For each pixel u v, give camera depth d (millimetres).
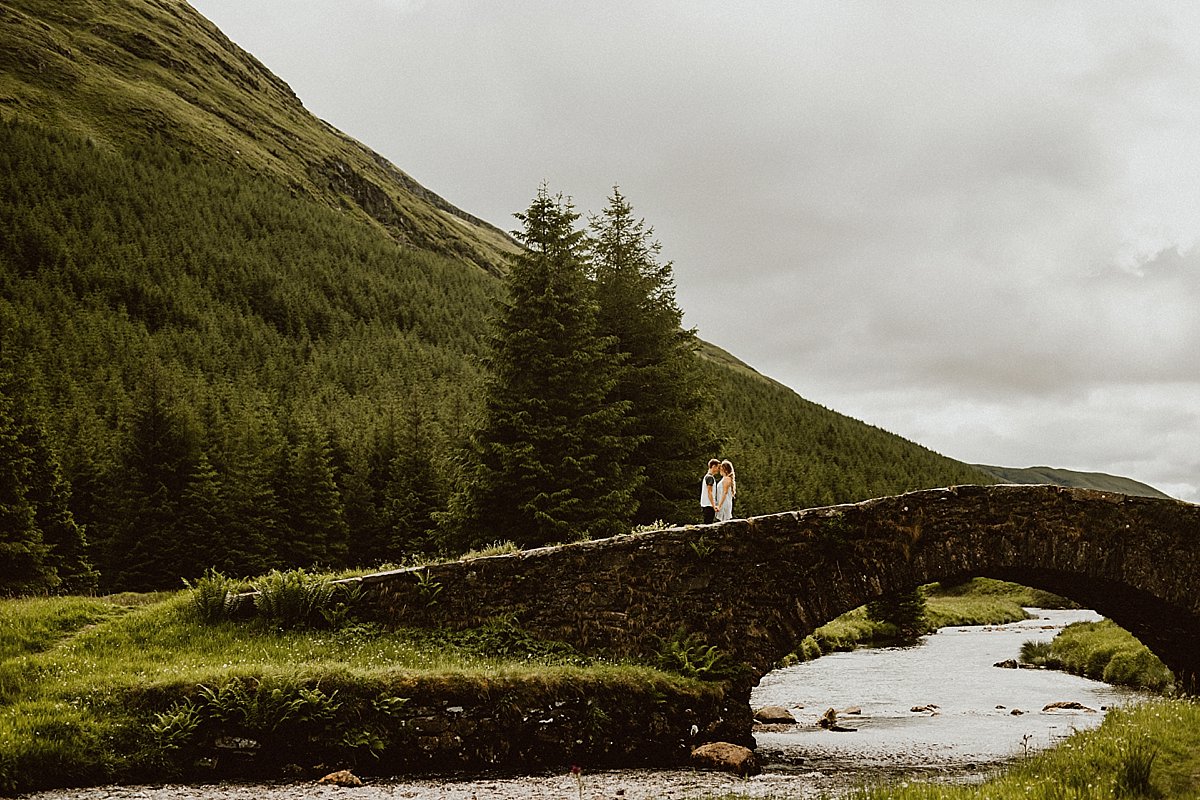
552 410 30484
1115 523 17078
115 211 191625
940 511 17266
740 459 104312
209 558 49812
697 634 17281
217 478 55469
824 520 17406
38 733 13125
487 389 31250
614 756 15242
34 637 17969
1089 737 13016
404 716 14602
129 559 48750
